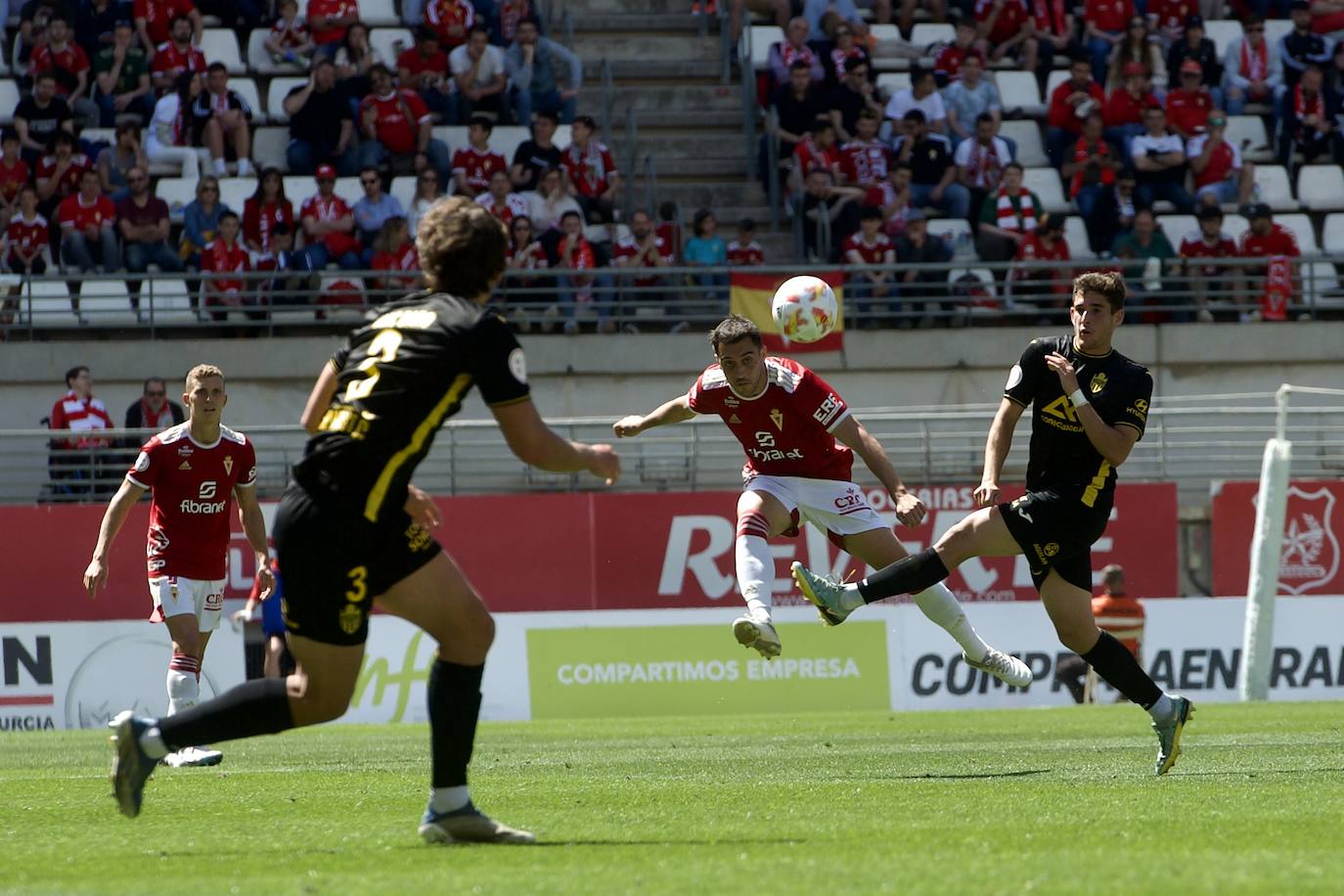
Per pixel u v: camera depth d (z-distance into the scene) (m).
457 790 15.27
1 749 37.56
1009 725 40.84
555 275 70.25
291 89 78.25
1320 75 81.31
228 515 30.19
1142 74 77.62
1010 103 82.38
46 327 67.69
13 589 58.75
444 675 15.19
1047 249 73.44
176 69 75.31
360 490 14.15
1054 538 23.23
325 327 70.12
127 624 56.50
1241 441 69.38
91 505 59.47
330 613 14.41
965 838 14.97
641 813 18.14
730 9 86.94
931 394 70.62
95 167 72.00
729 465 68.44
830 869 12.81
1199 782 21.47
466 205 14.96
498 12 80.19
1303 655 60.16
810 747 32.44
